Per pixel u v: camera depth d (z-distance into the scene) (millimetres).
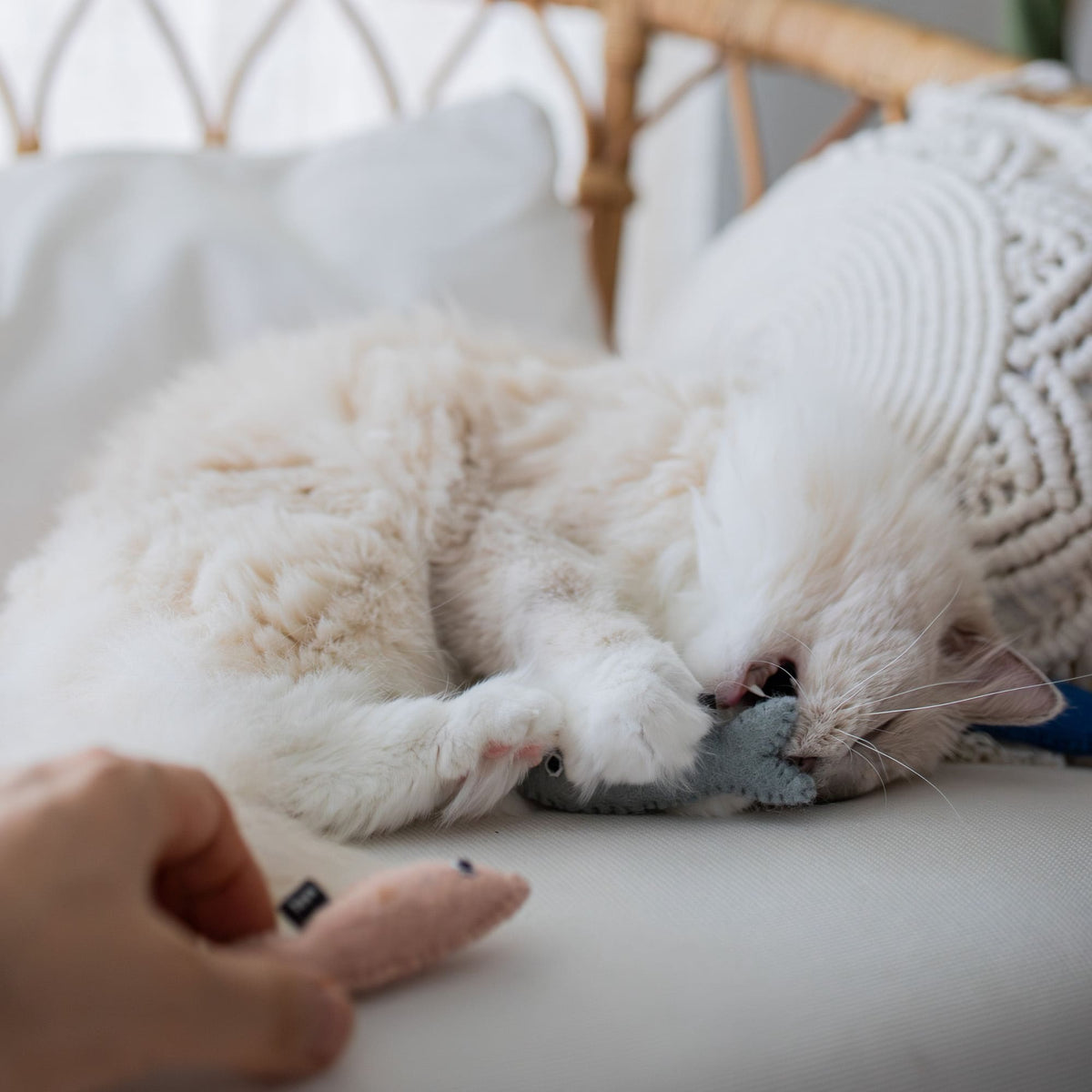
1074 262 1204
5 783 520
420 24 2799
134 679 912
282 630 1001
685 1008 623
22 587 1151
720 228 3188
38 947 437
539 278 1862
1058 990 711
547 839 899
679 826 951
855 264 1401
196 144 2635
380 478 1182
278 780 869
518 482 1253
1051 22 2387
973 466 1219
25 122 2494
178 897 589
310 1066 510
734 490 1174
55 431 1567
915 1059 631
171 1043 455
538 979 641
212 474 1175
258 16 2598
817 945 708
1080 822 956
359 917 609
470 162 1905
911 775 1146
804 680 1105
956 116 1553
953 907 780
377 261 1792
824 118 2982
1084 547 1162
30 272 1626
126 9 2543
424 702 958
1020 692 1144
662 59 3113
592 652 1021
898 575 1132
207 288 1703
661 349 1749
